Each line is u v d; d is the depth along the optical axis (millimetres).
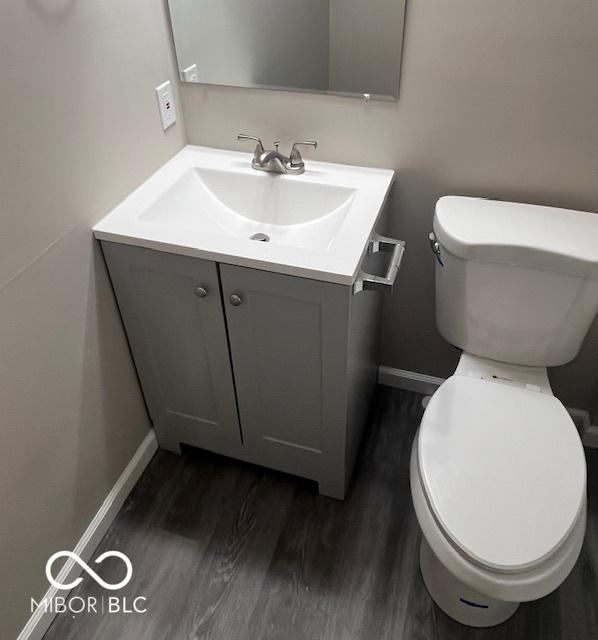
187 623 1494
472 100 1416
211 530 1695
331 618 1492
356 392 1604
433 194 1610
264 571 1593
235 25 1461
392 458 1873
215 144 1716
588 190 1477
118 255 1407
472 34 1319
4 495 1260
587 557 1598
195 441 1839
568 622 1472
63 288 1315
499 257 1371
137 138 1483
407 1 1312
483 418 1368
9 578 1330
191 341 1534
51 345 1313
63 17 1162
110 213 1428
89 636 1477
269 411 1610
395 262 1333
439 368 1992
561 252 1317
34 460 1338
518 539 1157
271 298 1328
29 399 1276
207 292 1383
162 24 1491
